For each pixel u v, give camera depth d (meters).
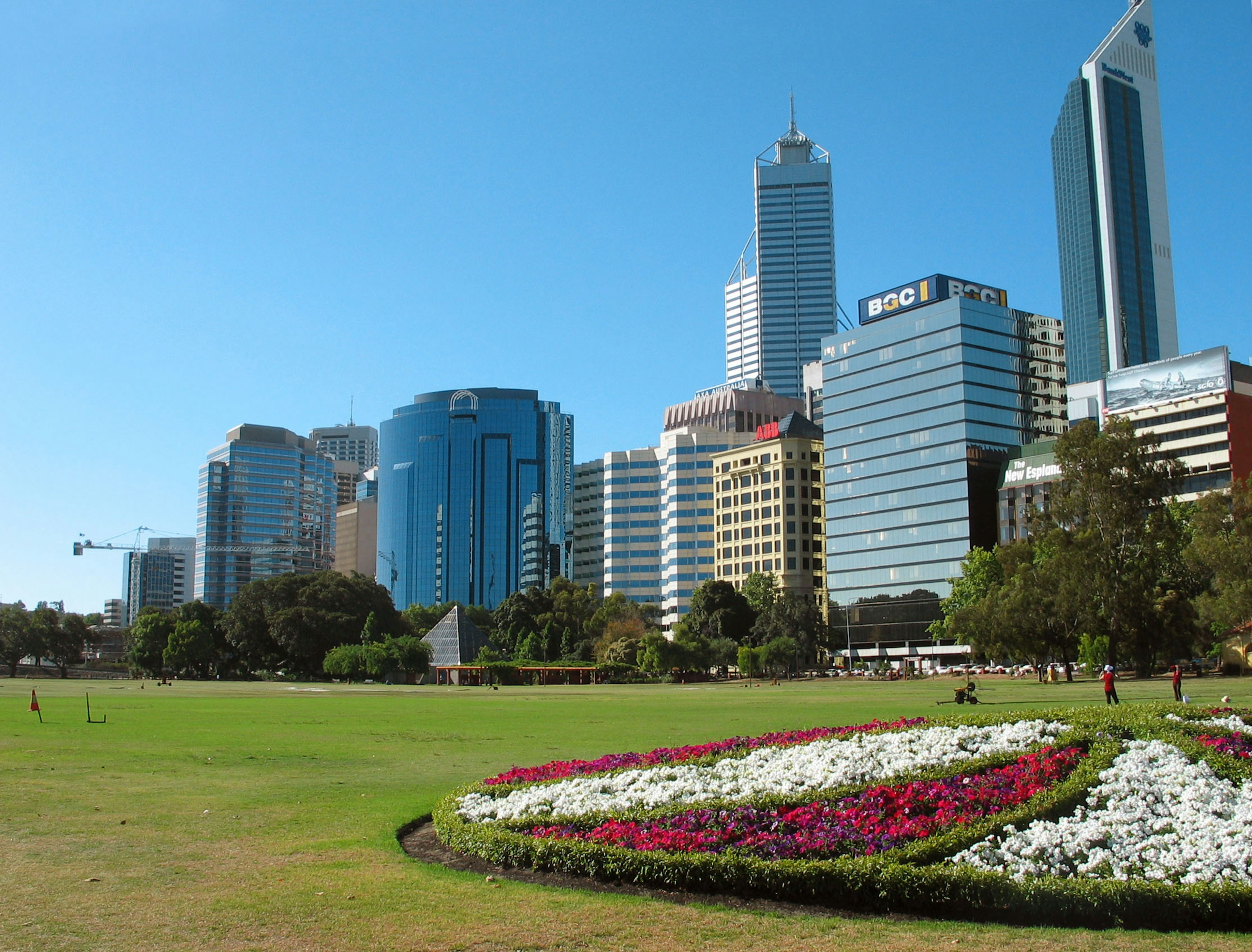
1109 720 28.58
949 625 126.62
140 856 21.34
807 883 17.33
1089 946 14.66
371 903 17.36
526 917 16.47
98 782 33.22
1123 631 103.31
